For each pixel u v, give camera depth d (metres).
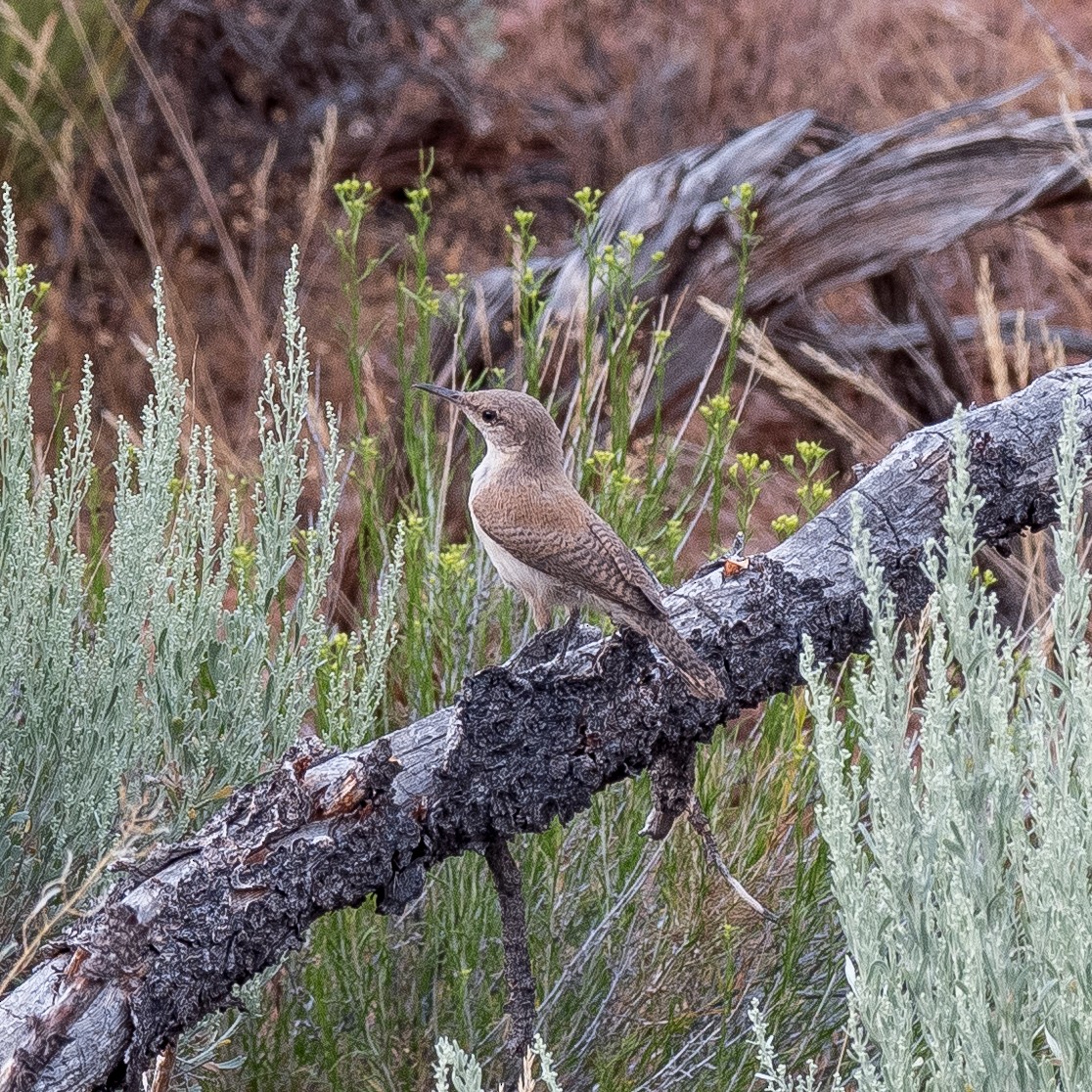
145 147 17.53
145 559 7.21
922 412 14.93
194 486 7.88
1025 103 19.00
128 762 7.20
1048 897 4.80
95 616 8.49
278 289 16.92
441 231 18.14
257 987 7.25
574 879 8.62
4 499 7.14
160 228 17.42
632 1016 8.36
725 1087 7.77
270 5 18.33
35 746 7.09
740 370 13.91
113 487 12.57
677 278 13.41
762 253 13.49
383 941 8.11
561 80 20.09
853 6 19.91
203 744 7.13
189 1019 5.96
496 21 19.67
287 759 6.19
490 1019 8.15
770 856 8.48
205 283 16.89
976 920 4.83
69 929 6.06
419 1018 8.38
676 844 8.42
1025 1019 4.84
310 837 6.09
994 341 11.79
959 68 19.84
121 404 14.91
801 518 14.33
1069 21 20.77
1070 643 4.98
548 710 6.62
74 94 16.30
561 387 12.74
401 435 12.22
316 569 7.93
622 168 18.95
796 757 8.24
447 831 6.44
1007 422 7.60
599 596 7.54
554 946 8.27
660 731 6.81
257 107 18.66
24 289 7.62
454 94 18.86
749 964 8.41
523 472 8.34
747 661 7.08
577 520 8.08
